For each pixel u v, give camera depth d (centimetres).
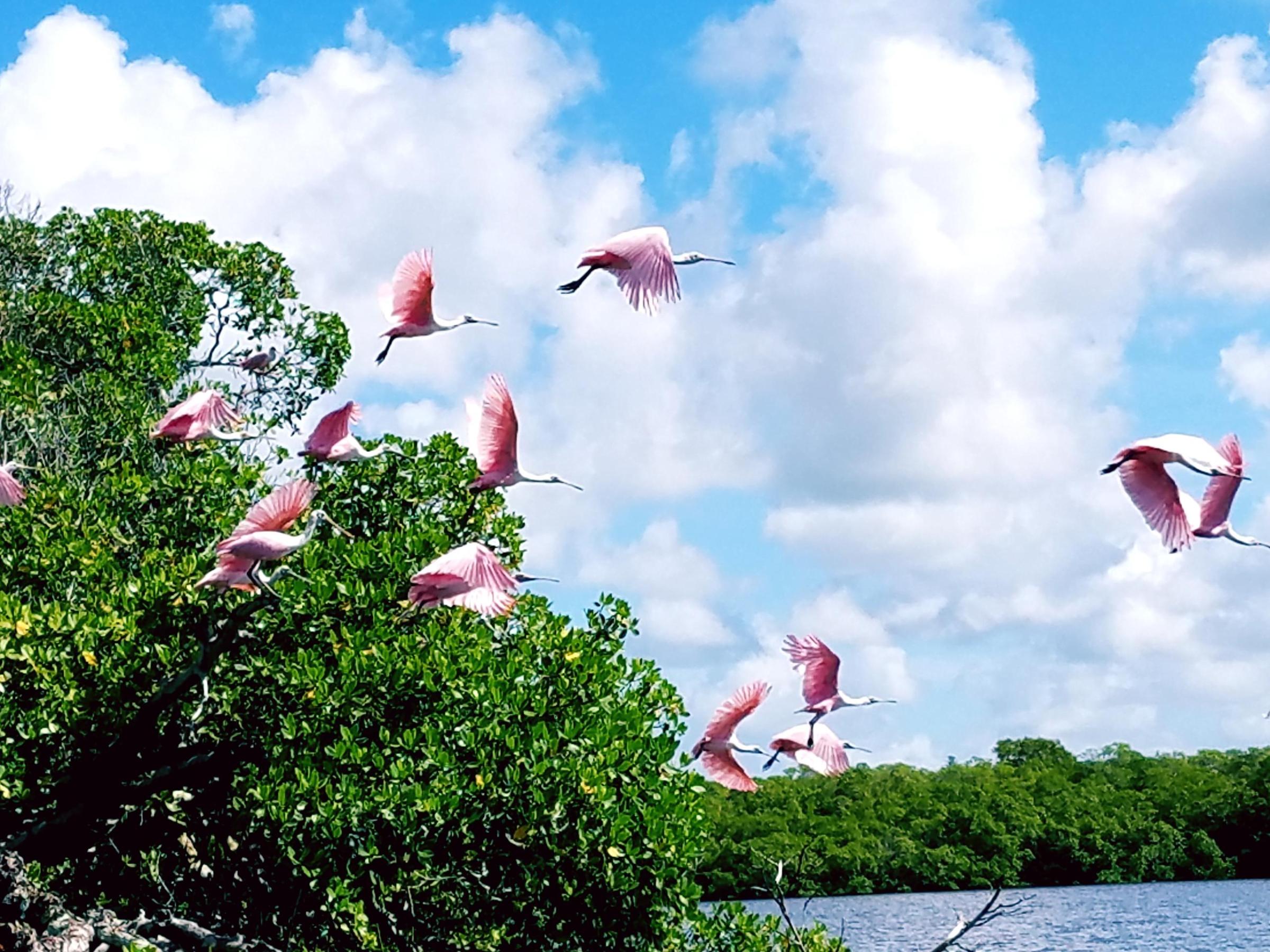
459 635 1884
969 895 9781
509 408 1384
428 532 2000
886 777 10919
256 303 3281
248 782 1797
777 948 1847
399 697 1795
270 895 1873
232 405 3006
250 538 1378
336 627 1894
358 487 2238
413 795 1672
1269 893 9156
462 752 1780
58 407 2580
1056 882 10475
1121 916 7969
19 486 1474
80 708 1808
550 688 1900
